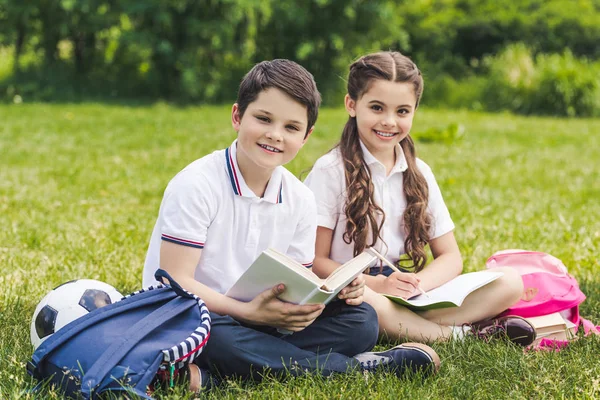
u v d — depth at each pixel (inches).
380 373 99.7
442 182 272.7
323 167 124.6
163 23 563.2
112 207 216.5
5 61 628.1
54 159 299.1
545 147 396.5
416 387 96.0
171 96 588.1
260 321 98.4
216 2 559.5
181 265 101.4
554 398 94.0
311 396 91.4
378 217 124.2
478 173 296.8
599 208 234.4
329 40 615.8
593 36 725.3
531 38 722.8
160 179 265.4
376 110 121.0
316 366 98.5
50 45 602.9
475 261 164.6
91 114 472.7
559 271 123.7
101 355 87.1
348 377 98.0
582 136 452.1
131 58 616.4
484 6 733.9
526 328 112.2
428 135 401.7
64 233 181.6
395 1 642.8
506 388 97.3
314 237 113.3
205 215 102.7
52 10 571.5
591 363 104.7
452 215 213.5
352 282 102.9
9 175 261.0
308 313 97.7
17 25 578.6
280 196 108.1
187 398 88.4
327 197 123.9
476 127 484.7
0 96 555.5
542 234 192.2
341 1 600.1
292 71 101.7
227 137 388.5
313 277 94.9
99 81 602.9
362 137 124.9
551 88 610.5
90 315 93.0
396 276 116.4
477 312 117.7
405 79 120.3
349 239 122.8
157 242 108.4
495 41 723.4
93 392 84.5
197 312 94.3
